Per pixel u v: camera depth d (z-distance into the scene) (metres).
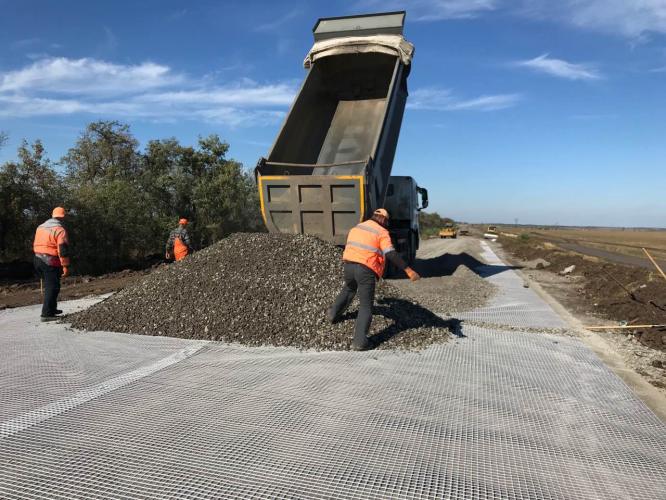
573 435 3.38
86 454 3.01
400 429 3.40
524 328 6.66
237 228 21.44
